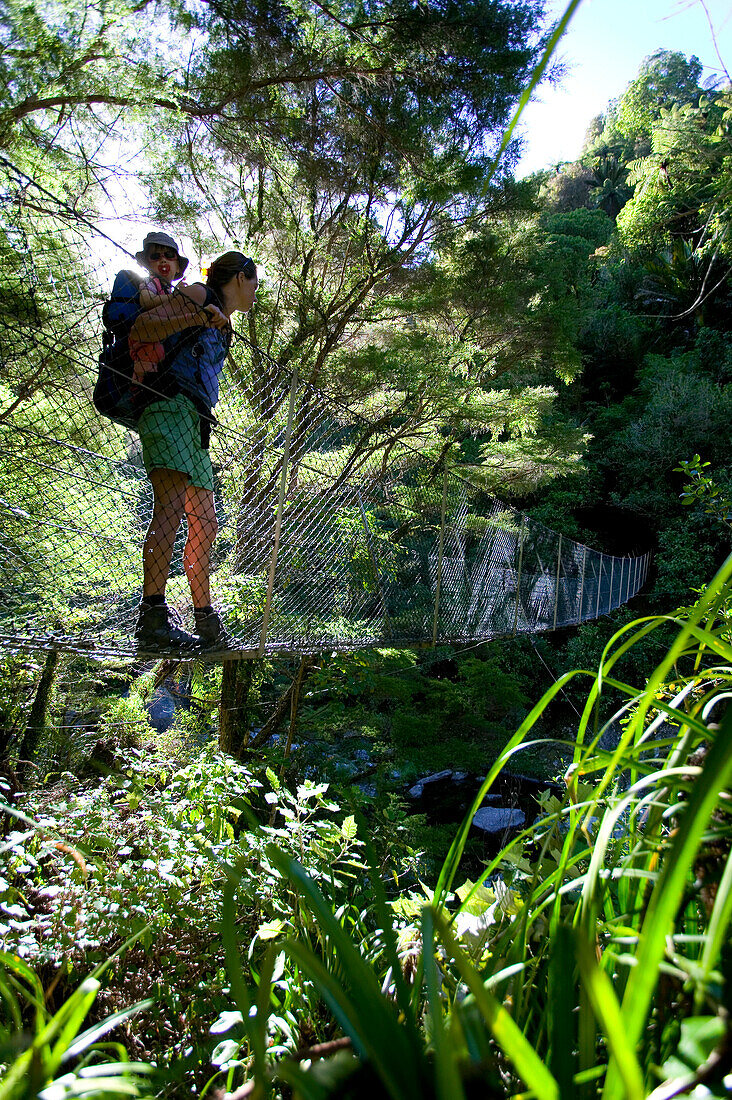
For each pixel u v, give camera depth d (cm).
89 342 219
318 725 631
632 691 60
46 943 145
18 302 206
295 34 472
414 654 708
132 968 155
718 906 36
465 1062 35
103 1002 144
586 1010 45
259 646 236
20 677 379
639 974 32
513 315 698
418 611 361
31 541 211
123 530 226
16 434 216
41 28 263
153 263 228
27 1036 47
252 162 526
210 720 655
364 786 635
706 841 52
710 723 64
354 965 37
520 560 509
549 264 738
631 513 1648
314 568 287
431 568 383
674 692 109
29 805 185
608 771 58
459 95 539
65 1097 42
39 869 171
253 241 577
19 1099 41
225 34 451
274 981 97
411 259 634
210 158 509
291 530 272
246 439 248
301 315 609
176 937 155
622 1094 35
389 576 341
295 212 609
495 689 793
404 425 645
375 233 603
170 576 252
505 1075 55
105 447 236
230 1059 90
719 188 262
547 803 89
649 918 35
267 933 128
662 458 1545
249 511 259
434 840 568
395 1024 35
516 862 92
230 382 276
